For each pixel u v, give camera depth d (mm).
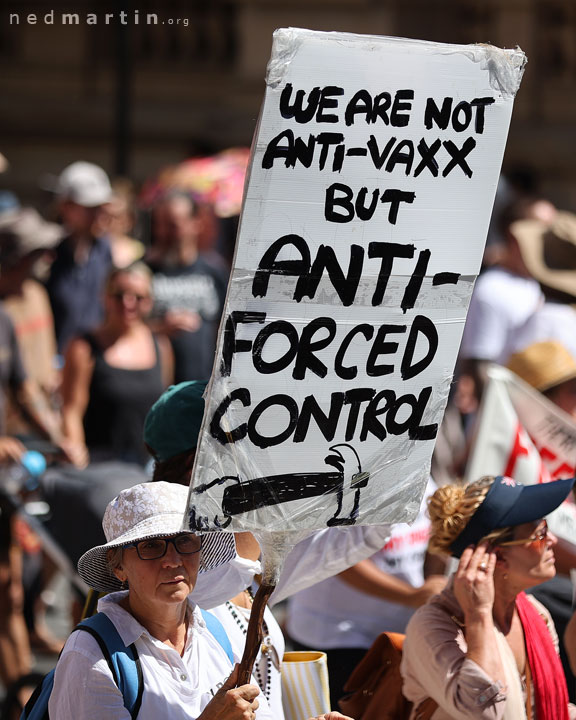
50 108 33531
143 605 4648
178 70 34000
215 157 18547
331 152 4148
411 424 4508
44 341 12898
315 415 4340
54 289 15156
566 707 5875
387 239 4305
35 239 12680
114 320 11477
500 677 5461
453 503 5805
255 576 5340
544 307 10953
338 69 4102
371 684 6113
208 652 4812
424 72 4254
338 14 32844
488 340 11344
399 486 4535
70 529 7953
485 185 4434
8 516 9664
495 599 5809
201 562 5035
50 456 10891
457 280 4457
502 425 7504
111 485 7961
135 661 4523
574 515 7348
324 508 4418
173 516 4633
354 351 4352
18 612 9875
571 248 10992
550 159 34344
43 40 33250
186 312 13383
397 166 4266
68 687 4484
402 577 7207
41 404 11133
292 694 5434
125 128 22750
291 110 4062
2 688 10344
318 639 7227
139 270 11609
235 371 4199
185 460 5457
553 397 8172
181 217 13688
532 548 5746
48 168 34281
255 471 4281
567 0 33969
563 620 7238
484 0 33469
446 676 5539
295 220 4152
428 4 32562
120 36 22719
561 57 34156
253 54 33812
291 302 4215
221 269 14211
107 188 15531
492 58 4352
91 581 4895
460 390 11688
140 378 11391
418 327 4441
